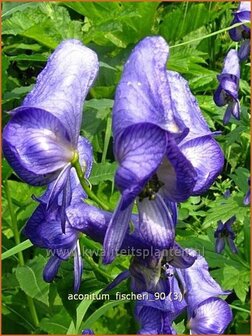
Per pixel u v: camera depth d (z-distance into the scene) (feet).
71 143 0.36
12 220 0.59
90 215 0.39
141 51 0.32
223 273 0.64
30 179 0.35
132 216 0.36
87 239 0.53
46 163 0.35
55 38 0.72
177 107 0.35
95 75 0.36
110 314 0.58
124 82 0.31
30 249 0.63
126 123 0.30
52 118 0.35
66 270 0.53
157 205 0.32
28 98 0.36
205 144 0.34
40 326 0.56
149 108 0.31
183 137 0.31
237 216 0.66
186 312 0.49
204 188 0.34
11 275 0.60
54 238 0.40
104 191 0.66
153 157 0.30
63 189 0.36
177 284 0.44
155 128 0.30
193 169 0.31
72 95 0.35
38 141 0.35
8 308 0.60
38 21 0.72
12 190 0.66
